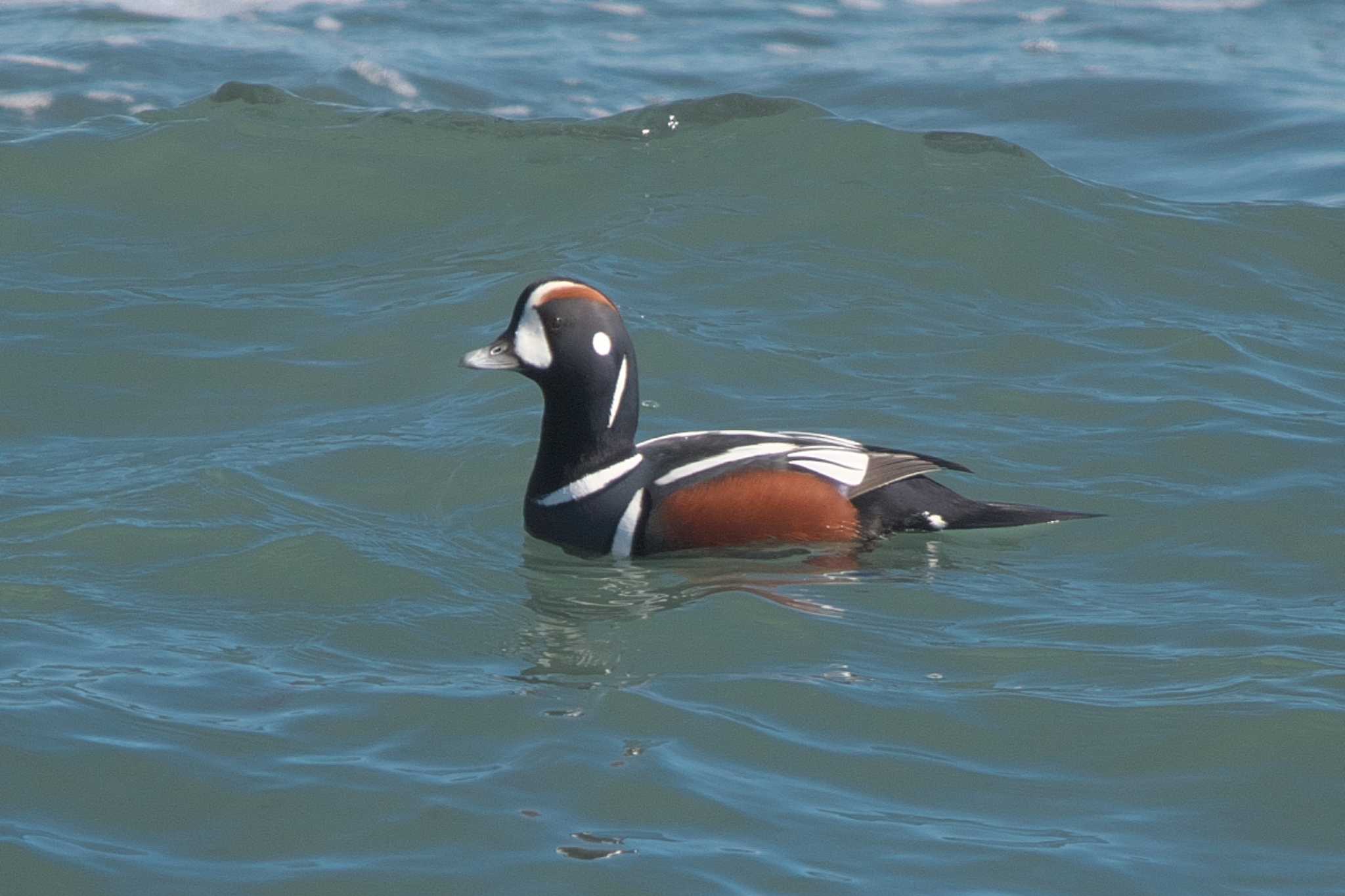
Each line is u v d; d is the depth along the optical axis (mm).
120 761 9039
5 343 15531
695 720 9672
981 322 16344
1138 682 10242
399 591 11500
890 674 10320
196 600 11266
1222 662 10484
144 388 14906
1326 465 13477
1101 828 8703
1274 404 14703
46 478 13156
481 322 16156
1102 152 21172
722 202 18703
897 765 9258
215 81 22672
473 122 20594
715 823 8594
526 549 12344
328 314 16359
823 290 16828
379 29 25438
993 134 21750
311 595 11414
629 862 8211
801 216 18438
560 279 12359
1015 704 9953
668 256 17500
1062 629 10953
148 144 19688
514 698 9898
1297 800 9000
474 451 13914
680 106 20875
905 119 22234
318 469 13508
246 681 10078
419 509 12961
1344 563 11961
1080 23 26781
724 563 12008
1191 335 16062
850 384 15000
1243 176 20281
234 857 8242
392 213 18609
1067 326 16344
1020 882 8156
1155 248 18000
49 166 19203
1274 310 16859
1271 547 12203
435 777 8961
